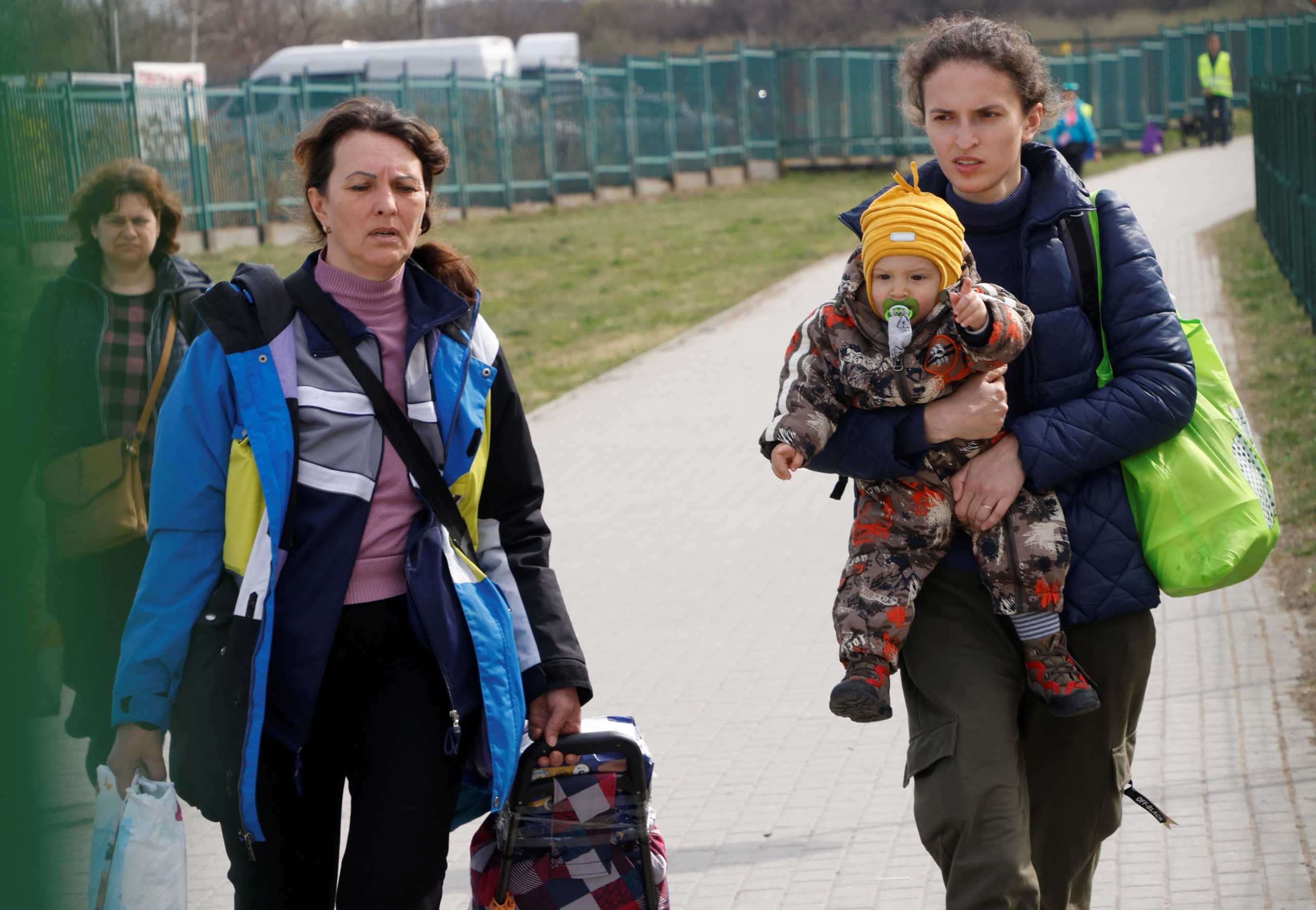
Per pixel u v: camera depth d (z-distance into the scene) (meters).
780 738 12.28
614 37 129.50
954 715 6.26
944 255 6.16
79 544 9.67
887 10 120.25
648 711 13.13
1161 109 89.25
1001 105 6.47
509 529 6.97
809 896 9.37
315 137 6.54
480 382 6.64
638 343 35.09
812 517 20.00
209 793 6.17
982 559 6.49
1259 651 13.16
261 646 6.11
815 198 69.06
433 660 6.48
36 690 3.87
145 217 9.94
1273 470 18.91
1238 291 32.97
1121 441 6.44
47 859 3.88
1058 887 7.11
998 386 6.30
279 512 6.19
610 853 6.83
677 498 21.34
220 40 121.94
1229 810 10.07
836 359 6.44
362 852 6.21
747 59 77.00
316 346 6.41
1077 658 6.70
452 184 66.06
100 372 9.88
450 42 70.94
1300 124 30.11
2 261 3.84
